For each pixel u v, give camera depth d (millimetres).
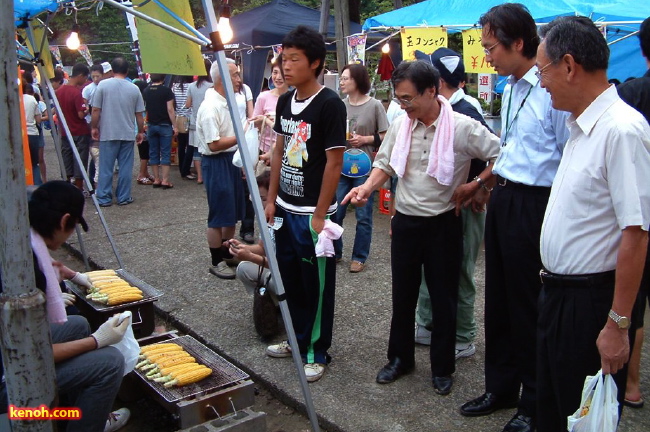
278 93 5281
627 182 1837
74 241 6074
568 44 1906
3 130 1751
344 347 3816
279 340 3922
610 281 2008
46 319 1945
